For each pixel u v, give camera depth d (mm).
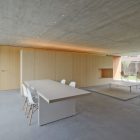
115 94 5109
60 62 6062
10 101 4023
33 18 2404
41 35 3768
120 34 3529
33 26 2906
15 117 2791
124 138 2023
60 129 2289
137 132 2215
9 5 1874
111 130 2275
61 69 6094
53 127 2359
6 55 5848
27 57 5168
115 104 3848
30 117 2688
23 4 1841
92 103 3922
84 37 3949
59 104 2676
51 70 5789
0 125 2410
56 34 3635
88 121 2635
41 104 2445
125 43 4891
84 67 6953
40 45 5625
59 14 2203
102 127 2385
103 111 3232
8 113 3020
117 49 6566
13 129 2266
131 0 1697
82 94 2232
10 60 5949
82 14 2184
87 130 2264
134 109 3412
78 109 3354
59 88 2789
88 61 7121
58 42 4859
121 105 3754
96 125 2463
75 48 6371
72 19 2438
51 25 2803
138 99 4453
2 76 5793
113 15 2223
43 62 5562
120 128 2354
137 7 1908
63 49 6805
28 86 3277
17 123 2502
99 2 1761
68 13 2156
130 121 2660
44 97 2057
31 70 5258
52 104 2576
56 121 2611
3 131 2191
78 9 1990
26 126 2381
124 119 2758
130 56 10719
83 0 1704
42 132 2174
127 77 10438
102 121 2645
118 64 10484
